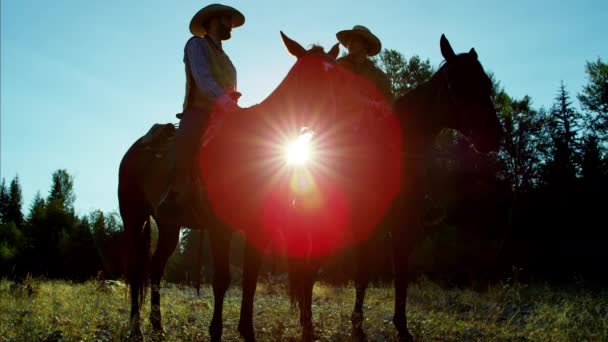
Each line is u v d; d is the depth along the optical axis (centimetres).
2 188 7475
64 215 4316
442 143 2506
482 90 656
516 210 2453
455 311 947
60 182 6662
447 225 2247
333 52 659
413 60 2984
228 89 682
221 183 615
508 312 978
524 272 2042
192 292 1509
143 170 745
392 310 979
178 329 762
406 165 676
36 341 662
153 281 752
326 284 1936
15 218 7400
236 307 1038
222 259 609
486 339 706
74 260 3575
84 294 1271
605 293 1220
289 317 867
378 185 677
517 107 3150
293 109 598
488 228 2434
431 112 688
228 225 615
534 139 2920
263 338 711
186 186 635
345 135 687
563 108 3139
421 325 761
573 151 2623
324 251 678
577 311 892
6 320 828
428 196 696
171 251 759
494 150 653
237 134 624
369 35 791
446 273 2064
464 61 672
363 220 683
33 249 3884
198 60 651
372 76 792
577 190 2417
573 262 2084
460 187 2478
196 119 652
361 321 688
